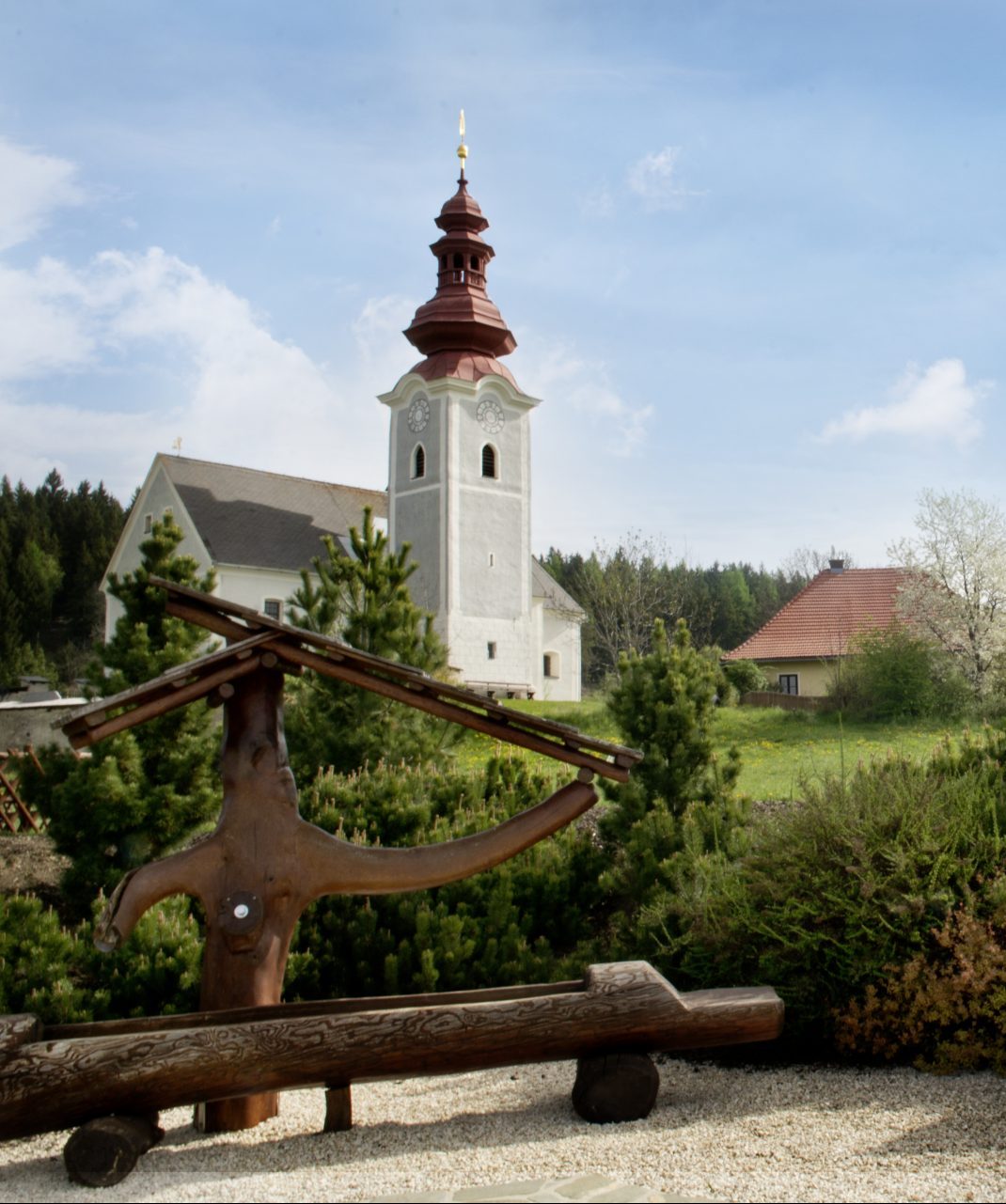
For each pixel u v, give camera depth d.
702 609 76.62
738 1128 4.99
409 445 47.81
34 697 38.03
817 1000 6.24
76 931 7.38
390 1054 4.94
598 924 9.29
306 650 5.39
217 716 12.62
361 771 10.47
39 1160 5.07
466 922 8.00
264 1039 4.84
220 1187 4.33
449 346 47.69
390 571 13.06
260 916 5.16
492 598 46.81
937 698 28.05
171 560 10.33
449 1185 4.27
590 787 5.58
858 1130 4.91
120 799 9.30
